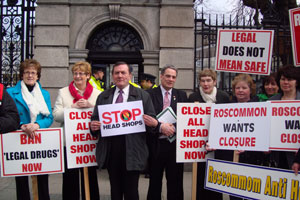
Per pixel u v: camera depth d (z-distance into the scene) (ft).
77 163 13.07
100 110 12.39
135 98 12.81
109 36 26.03
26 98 13.26
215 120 12.51
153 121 12.35
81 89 14.19
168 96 14.43
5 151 12.59
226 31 13.94
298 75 12.25
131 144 12.25
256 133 11.50
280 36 24.31
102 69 22.72
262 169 11.02
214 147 12.38
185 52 24.86
